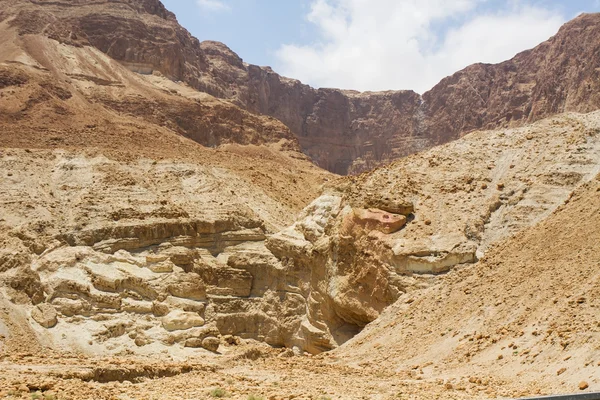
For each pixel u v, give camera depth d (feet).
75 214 233.35
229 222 246.06
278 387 91.86
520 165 178.29
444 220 168.04
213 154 352.49
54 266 203.00
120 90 426.51
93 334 181.37
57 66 423.64
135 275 204.54
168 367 108.99
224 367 118.83
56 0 492.95
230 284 223.51
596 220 120.06
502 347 101.71
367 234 172.04
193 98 458.50
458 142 195.11
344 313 176.55
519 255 129.70
